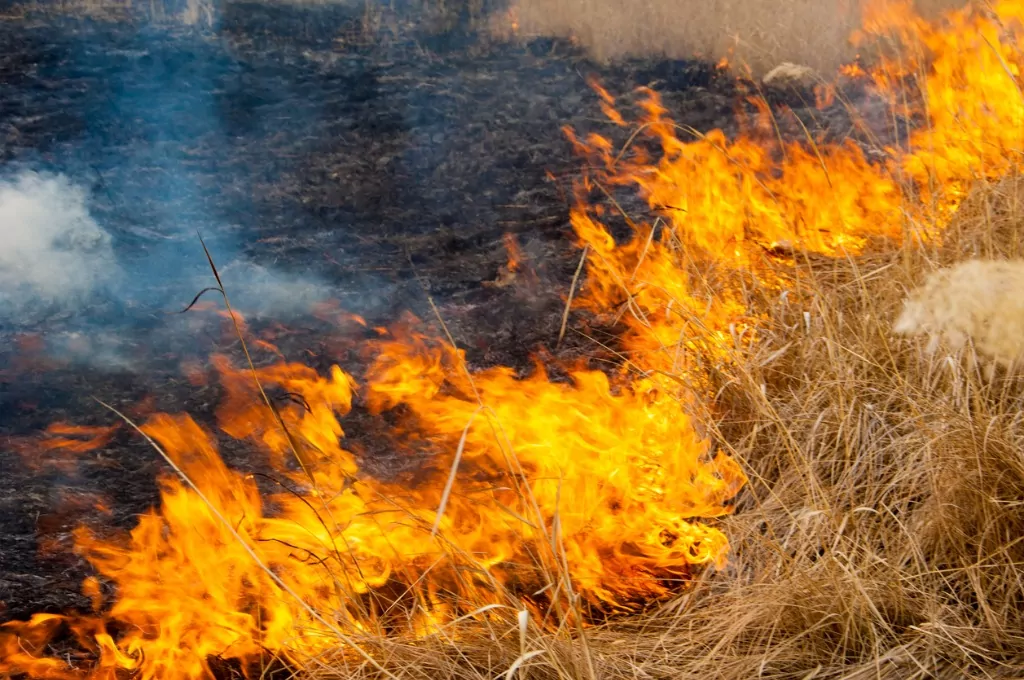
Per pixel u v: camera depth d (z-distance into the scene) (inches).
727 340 153.6
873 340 142.6
